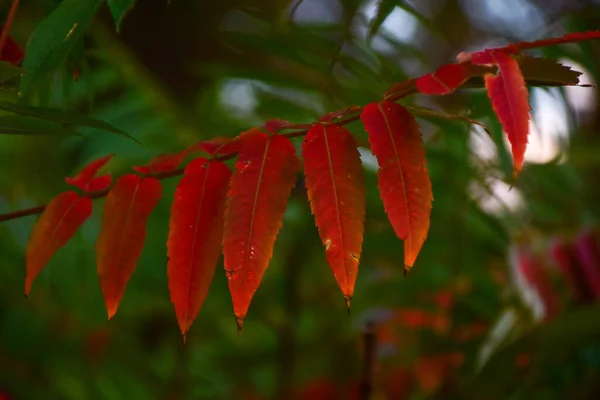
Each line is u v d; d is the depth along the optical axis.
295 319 1.25
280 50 1.12
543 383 0.94
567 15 1.17
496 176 1.25
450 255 1.16
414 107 0.71
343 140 0.69
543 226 1.16
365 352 0.93
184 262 0.70
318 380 1.24
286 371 1.22
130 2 0.74
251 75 1.17
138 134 1.18
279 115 1.24
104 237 0.72
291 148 0.70
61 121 0.72
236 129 1.21
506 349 0.91
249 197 0.69
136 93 1.22
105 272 0.72
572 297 0.97
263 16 1.18
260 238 0.68
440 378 1.08
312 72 1.16
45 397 1.19
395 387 1.14
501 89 0.68
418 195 0.68
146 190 0.73
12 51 0.81
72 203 0.75
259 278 0.68
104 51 1.13
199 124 1.23
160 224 1.23
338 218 0.68
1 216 0.74
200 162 0.72
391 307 1.16
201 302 0.70
